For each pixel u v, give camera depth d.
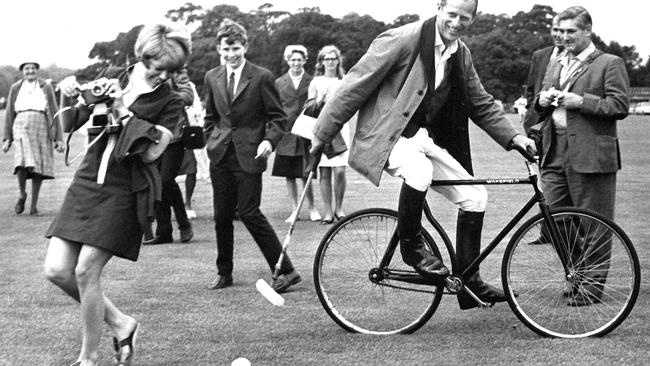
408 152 5.78
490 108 6.12
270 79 7.63
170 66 5.16
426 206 6.08
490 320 6.40
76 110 5.20
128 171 5.09
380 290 6.21
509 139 6.05
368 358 5.46
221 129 7.65
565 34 7.04
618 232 5.92
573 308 6.27
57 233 5.05
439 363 5.34
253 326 6.29
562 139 7.18
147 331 6.14
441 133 6.02
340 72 11.62
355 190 15.66
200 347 5.73
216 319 6.50
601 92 6.95
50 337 6.02
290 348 5.70
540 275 6.31
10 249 9.69
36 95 12.67
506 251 6.00
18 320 6.49
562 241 6.12
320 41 108.94
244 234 10.66
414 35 5.72
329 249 6.23
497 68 115.12
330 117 5.86
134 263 8.81
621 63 6.93
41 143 12.70
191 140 8.29
